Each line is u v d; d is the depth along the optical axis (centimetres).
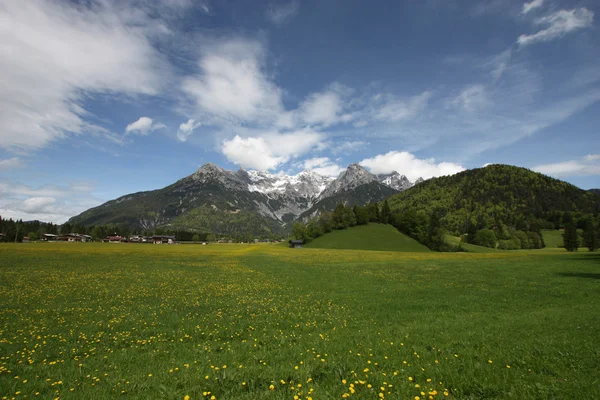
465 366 946
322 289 2970
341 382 835
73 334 1484
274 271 4659
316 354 1106
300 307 2130
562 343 1151
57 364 1090
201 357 1118
